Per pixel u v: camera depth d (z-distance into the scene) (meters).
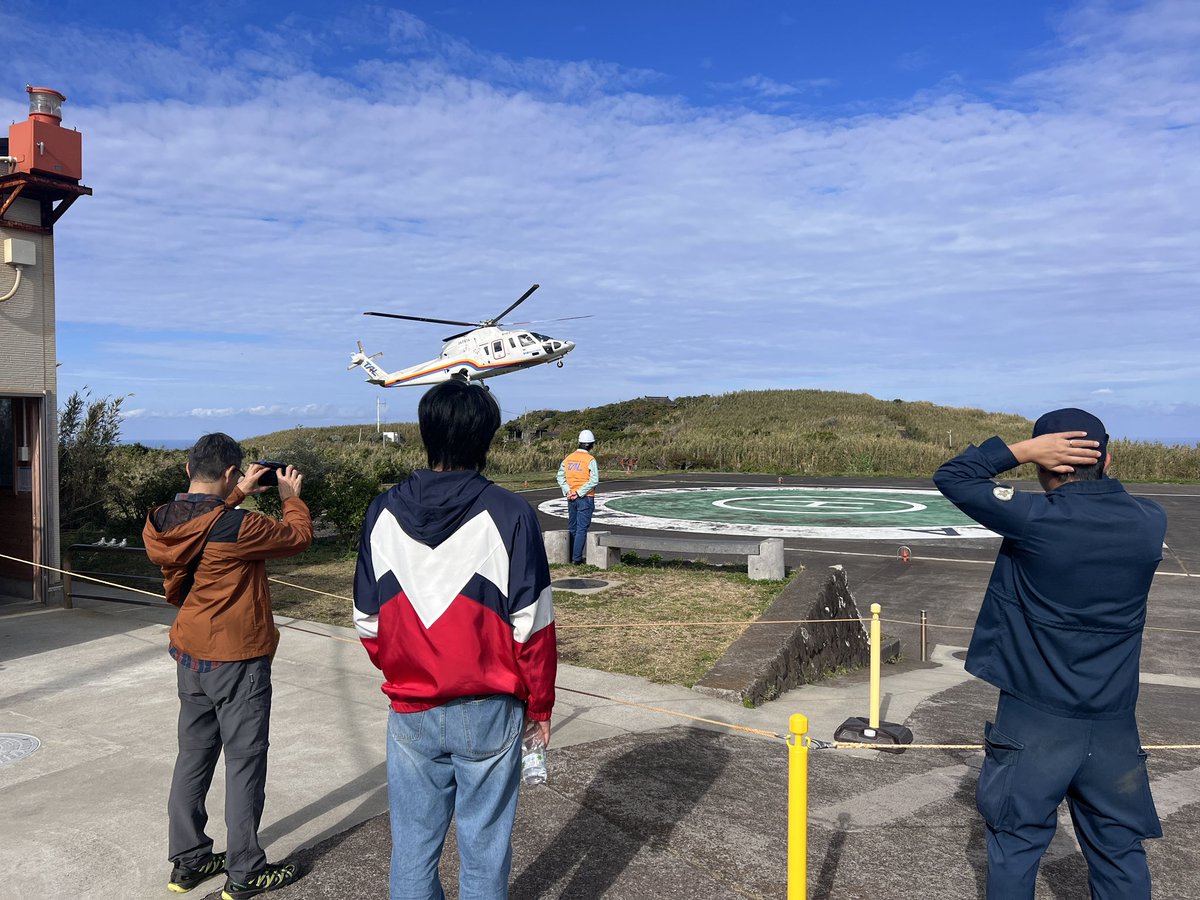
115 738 5.09
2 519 9.09
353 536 14.65
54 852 3.68
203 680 3.24
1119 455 34.69
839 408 64.75
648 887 3.46
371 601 2.43
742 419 61.03
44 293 8.42
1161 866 3.83
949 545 15.99
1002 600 2.70
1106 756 2.56
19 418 8.80
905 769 5.03
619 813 4.16
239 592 3.28
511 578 2.38
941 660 8.97
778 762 5.03
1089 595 2.50
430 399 2.47
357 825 3.99
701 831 3.99
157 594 9.45
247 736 3.29
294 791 4.40
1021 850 2.65
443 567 2.36
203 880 3.46
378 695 6.04
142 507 13.90
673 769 4.79
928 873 3.65
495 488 2.44
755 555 11.05
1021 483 30.22
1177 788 4.94
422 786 2.46
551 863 3.65
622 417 63.69
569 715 5.79
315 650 7.28
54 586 8.80
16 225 8.12
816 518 20.05
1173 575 13.48
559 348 27.86
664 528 17.80
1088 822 2.67
